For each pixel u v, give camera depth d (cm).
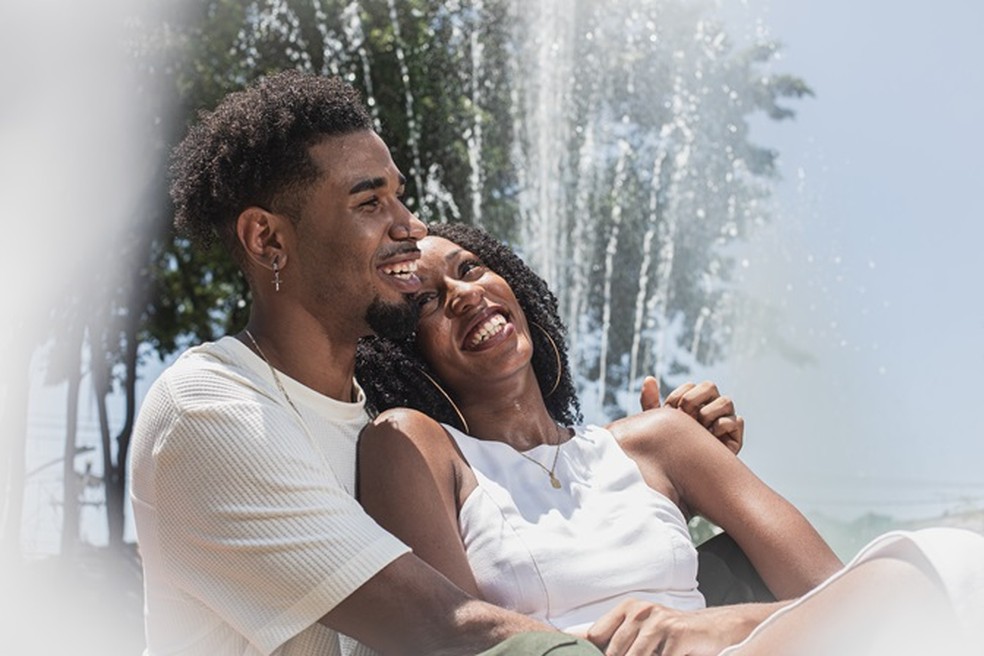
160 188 1232
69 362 1295
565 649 176
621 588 231
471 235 285
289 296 229
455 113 1358
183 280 1427
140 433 215
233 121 230
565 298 1394
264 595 203
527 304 284
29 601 935
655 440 259
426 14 1370
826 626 172
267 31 1338
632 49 1416
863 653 169
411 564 201
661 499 248
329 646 209
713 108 1440
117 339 1366
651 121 1427
